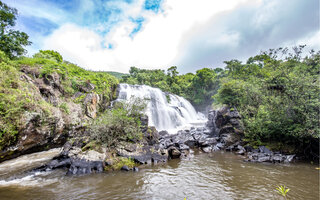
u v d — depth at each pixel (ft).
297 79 33.06
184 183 19.71
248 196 16.29
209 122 69.46
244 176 21.91
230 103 55.52
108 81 80.94
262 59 113.29
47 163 25.95
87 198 16.01
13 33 48.14
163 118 83.87
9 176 21.53
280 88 38.88
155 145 35.42
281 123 32.76
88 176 21.85
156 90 110.93
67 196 16.38
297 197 15.92
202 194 16.87
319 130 26.16
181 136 50.98
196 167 26.07
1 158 23.67
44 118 31.17
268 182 19.77
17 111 25.81
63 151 27.43
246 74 88.22
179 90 154.92
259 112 39.04
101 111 63.41
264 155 31.50
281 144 34.04
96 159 24.81
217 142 46.03
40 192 17.21
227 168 25.43
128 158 27.68
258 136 37.60
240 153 34.86
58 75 48.57
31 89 34.09
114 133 32.30
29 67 42.91
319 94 28.71
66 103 44.68
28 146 27.91
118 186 18.80
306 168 25.04
